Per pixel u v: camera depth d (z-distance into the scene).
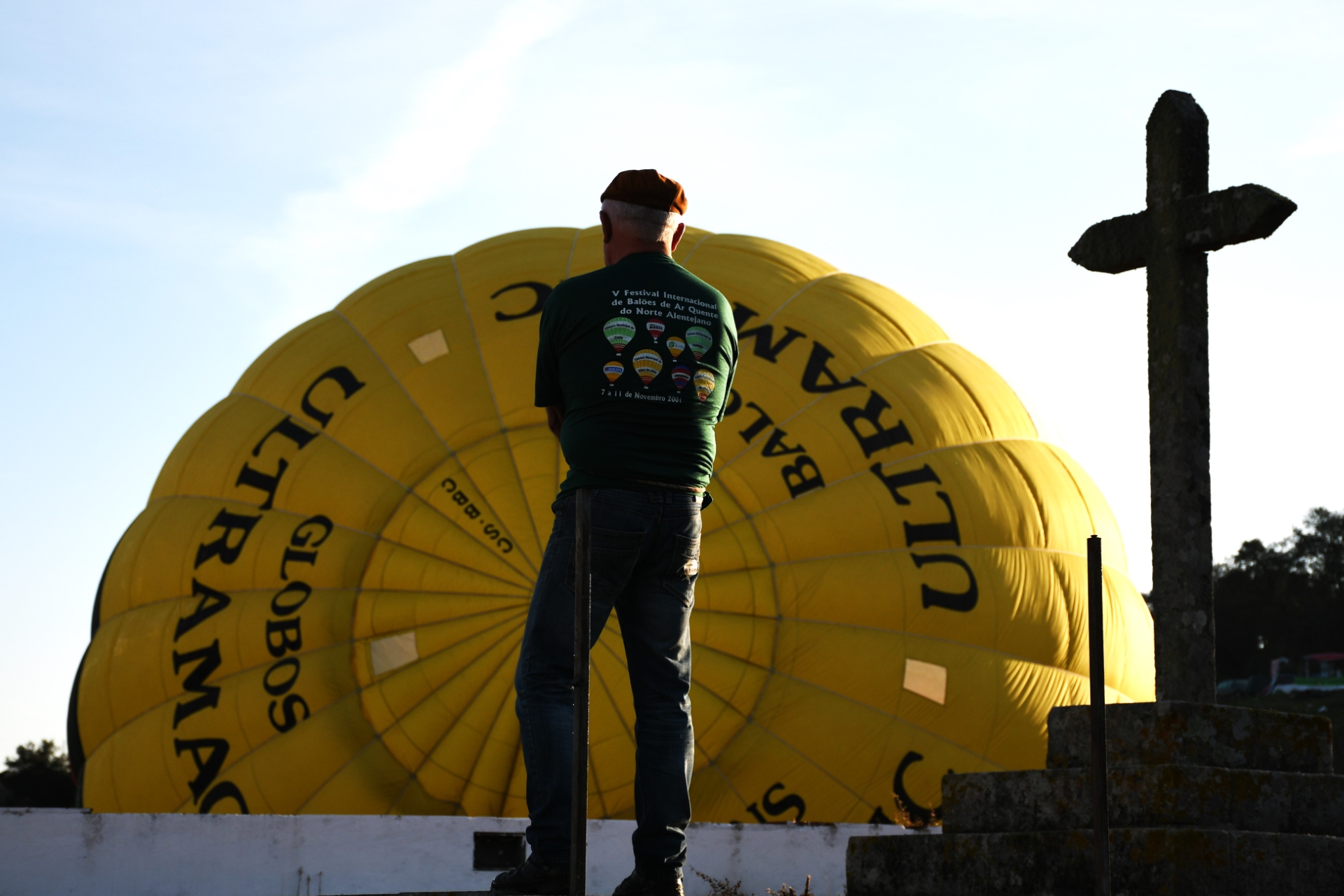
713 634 19.14
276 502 20.41
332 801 18.67
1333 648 96.75
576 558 4.23
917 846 6.06
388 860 11.83
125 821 10.83
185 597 20.22
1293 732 5.95
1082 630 20.17
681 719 5.11
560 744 4.93
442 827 12.16
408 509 20.00
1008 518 20.28
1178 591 6.54
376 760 18.97
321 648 19.48
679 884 4.98
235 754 19.11
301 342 22.16
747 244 22.98
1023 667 19.53
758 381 20.66
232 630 19.69
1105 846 4.27
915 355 21.62
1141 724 5.79
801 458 20.03
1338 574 102.94
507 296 21.67
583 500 4.26
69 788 34.44
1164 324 6.85
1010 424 21.69
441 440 20.41
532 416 20.47
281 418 21.11
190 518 20.78
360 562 19.83
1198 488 6.66
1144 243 6.99
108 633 20.83
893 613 19.34
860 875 6.26
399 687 19.19
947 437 20.67
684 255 22.55
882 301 22.36
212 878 11.11
